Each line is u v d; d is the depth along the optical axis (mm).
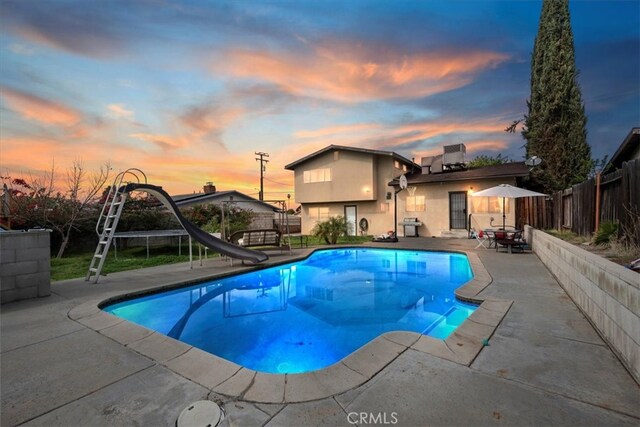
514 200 12492
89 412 1783
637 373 2033
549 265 5801
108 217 5816
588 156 13281
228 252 7227
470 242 11461
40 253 4457
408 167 17703
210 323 4301
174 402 1877
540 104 13898
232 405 1839
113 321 3385
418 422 1641
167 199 6727
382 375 2143
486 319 3236
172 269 6848
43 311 3770
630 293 2180
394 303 5129
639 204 5000
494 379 2070
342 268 8117
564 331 2914
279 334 3891
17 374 2238
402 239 13117
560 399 1833
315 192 17500
